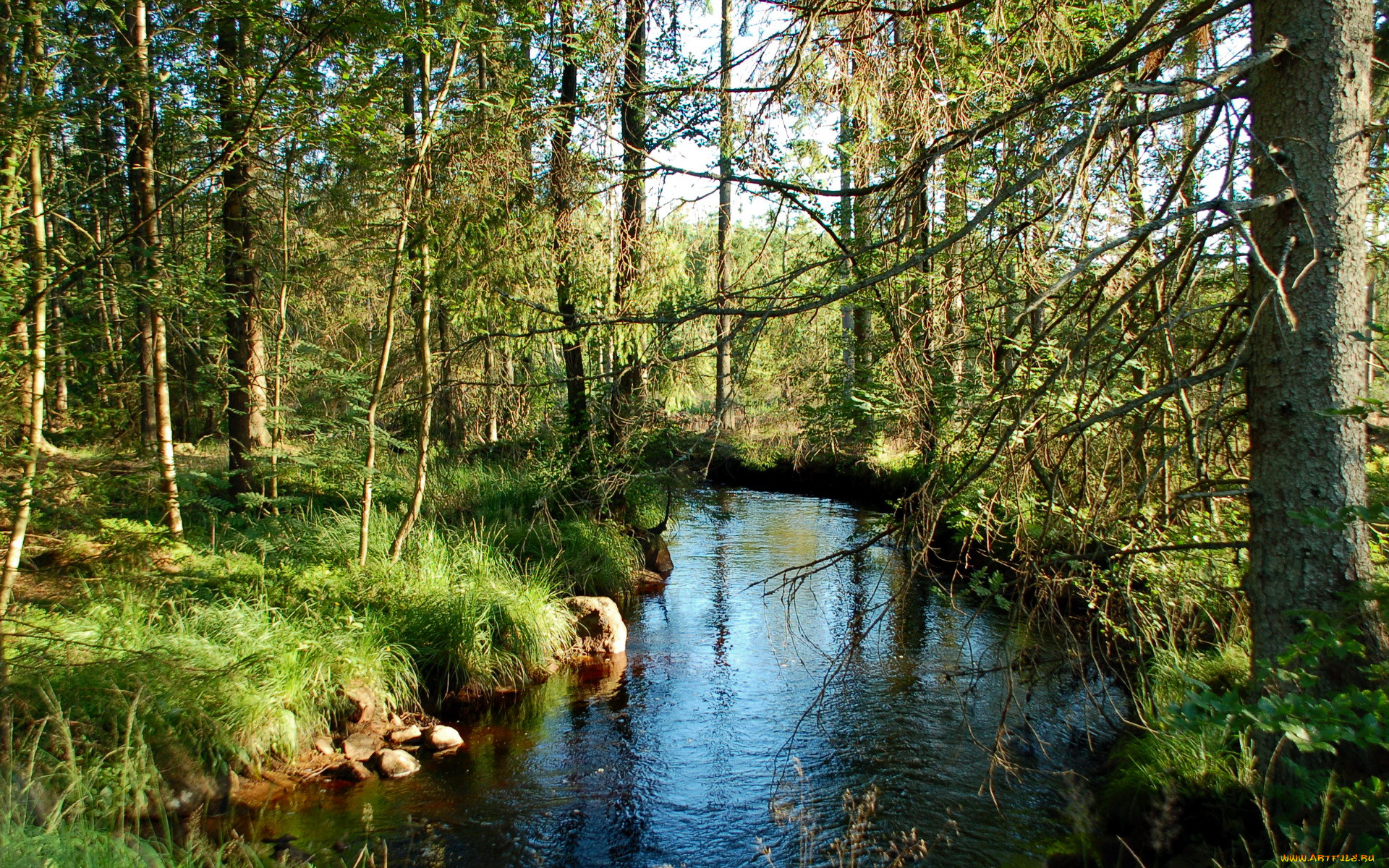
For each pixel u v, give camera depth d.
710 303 3.66
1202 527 4.50
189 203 8.95
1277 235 3.17
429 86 7.37
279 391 10.59
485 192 5.69
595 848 4.82
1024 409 3.15
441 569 8.17
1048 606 3.57
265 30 6.04
